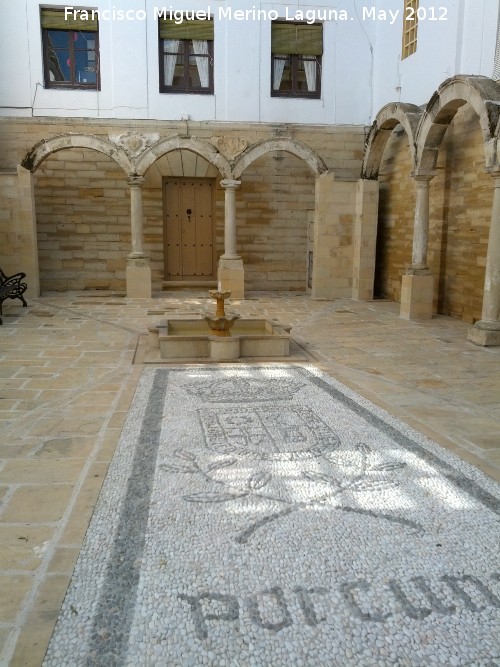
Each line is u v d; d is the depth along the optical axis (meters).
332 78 13.97
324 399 5.71
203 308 11.77
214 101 13.71
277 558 2.92
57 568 2.84
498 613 2.53
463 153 10.34
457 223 10.64
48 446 4.44
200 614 2.50
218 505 3.47
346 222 13.36
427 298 10.69
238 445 4.45
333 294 13.59
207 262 15.01
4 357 7.42
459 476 3.92
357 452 4.33
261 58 13.70
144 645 2.32
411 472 3.97
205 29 13.53
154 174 14.12
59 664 2.22
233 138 12.84
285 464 4.09
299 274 15.00
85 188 14.11
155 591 2.65
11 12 12.93
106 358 7.42
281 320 10.52
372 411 5.36
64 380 6.35
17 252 12.76
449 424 5.04
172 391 5.93
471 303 10.29
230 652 2.29
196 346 7.38
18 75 13.13
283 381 6.36
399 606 2.57
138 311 11.30
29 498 3.58
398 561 2.90
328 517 3.33
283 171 14.55
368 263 13.27
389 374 6.78
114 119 13.46
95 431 4.77
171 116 13.64
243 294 13.25
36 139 13.34
